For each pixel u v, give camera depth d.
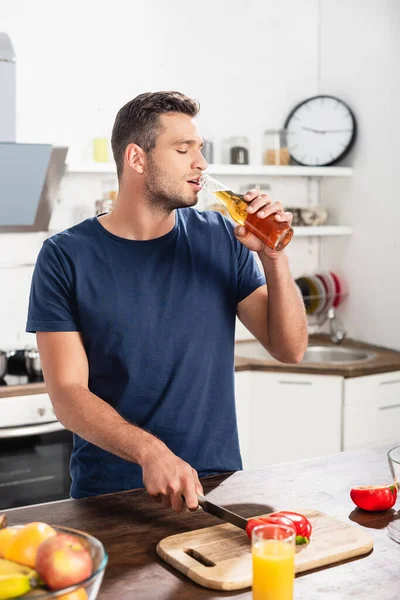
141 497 1.56
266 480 1.66
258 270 1.94
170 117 1.71
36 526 1.00
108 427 1.52
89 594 0.93
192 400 1.82
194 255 1.85
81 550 0.94
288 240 1.62
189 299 1.82
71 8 3.33
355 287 3.79
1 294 3.34
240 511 1.47
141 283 1.79
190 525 1.41
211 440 1.84
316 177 3.98
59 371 1.72
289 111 3.86
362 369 3.17
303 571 1.23
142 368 1.79
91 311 1.76
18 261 3.35
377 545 1.33
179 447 1.81
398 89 3.43
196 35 3.60
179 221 1.88
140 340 1.78
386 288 3.59
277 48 3.80
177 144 1.71
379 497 1.47
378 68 3.53
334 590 1.17
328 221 3.93
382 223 3.59
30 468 2.89
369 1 3.54
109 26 3.41
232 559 1.24
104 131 3.44
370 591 1.17
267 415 3.27
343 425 3.19
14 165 2.86
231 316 1.90
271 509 1.49
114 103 3.45
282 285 1.76
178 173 1.71
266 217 1.60
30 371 3.04
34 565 0.96
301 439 3.24
